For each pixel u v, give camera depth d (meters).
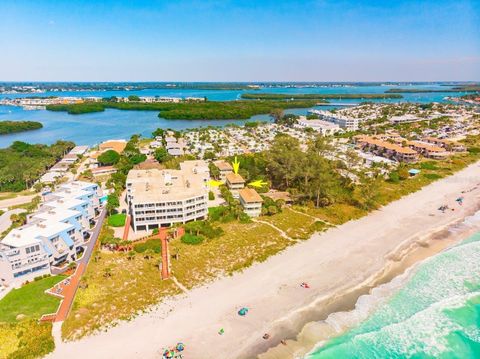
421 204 127.12
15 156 184.25
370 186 124.38
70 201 105.50
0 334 62.38
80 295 73.12
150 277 79.94
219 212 112.25
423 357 60.53
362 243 98.06
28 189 148.62
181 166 143.75
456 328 67.06
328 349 61.22
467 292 77.38
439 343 63.53
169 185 115.38
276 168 143.75
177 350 59.56
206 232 99.56
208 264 85.94
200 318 67.69
